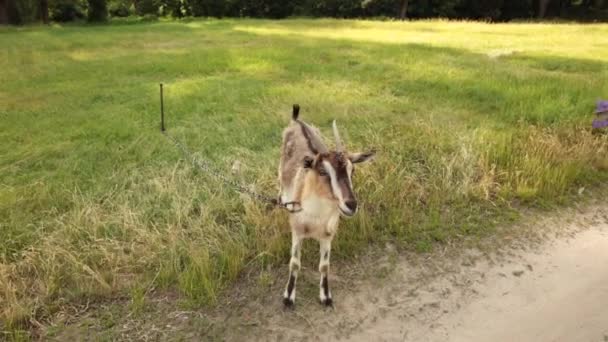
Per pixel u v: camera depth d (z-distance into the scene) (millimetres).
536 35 10664
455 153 3992
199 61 7066
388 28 12469
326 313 2488
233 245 2836
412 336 2379
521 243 3070
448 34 10938
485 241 3072
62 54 8039
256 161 3881
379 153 3984
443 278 2762
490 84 5852
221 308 2484
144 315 2428
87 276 2600
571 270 2859
